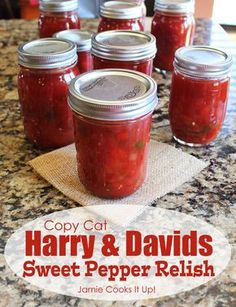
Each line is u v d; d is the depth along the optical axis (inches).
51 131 25.2
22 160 25.2
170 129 28.4
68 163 24.2
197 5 68.6
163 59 36.5
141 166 21.5
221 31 47.7
